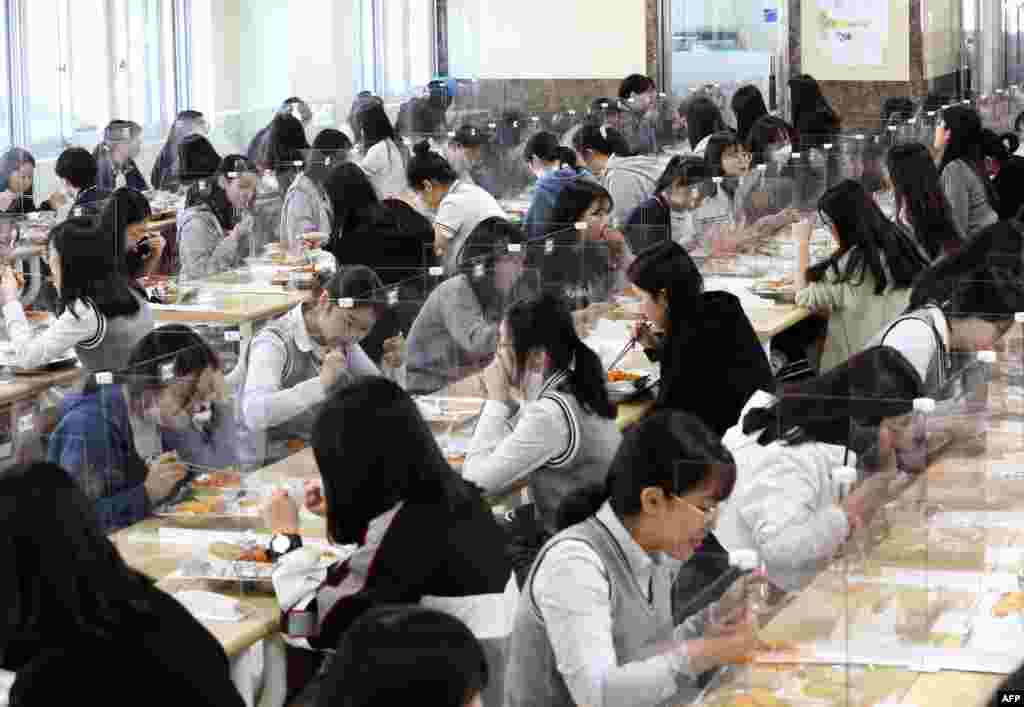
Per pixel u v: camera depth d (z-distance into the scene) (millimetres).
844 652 2227
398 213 5598
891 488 2664
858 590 2328
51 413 3609
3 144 9414
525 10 13344
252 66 12656
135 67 11039
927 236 5855
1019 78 12633
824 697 2230
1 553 2035
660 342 4844
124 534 3330
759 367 4156
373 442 2559
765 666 2225
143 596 2105
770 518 2484
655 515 2453
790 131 8148
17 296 5766
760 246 6484
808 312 5559
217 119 9688
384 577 2557
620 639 2475
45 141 9844
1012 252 4180
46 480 2082
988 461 2877
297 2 12602
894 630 2408
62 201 7730
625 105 10188
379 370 4305
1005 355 3225
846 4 12586
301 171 7770
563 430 3557
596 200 5617
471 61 13812
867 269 5195
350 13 12859
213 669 2094
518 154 9555
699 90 11273
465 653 1724
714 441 2475
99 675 2008
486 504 2701
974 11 12547
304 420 3957
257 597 3078
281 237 7145
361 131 9117
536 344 3598
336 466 2580
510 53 13453
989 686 2354
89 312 4879
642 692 2309
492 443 3785
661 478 2438
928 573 2576
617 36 13148
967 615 2590
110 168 8500
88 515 2096
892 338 3957
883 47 12586
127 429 3398
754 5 12781
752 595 2238
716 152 7215
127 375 3404
